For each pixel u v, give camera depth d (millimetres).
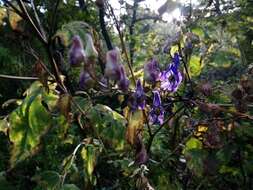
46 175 254
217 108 307
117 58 231
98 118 278
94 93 294
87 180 282
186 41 354
